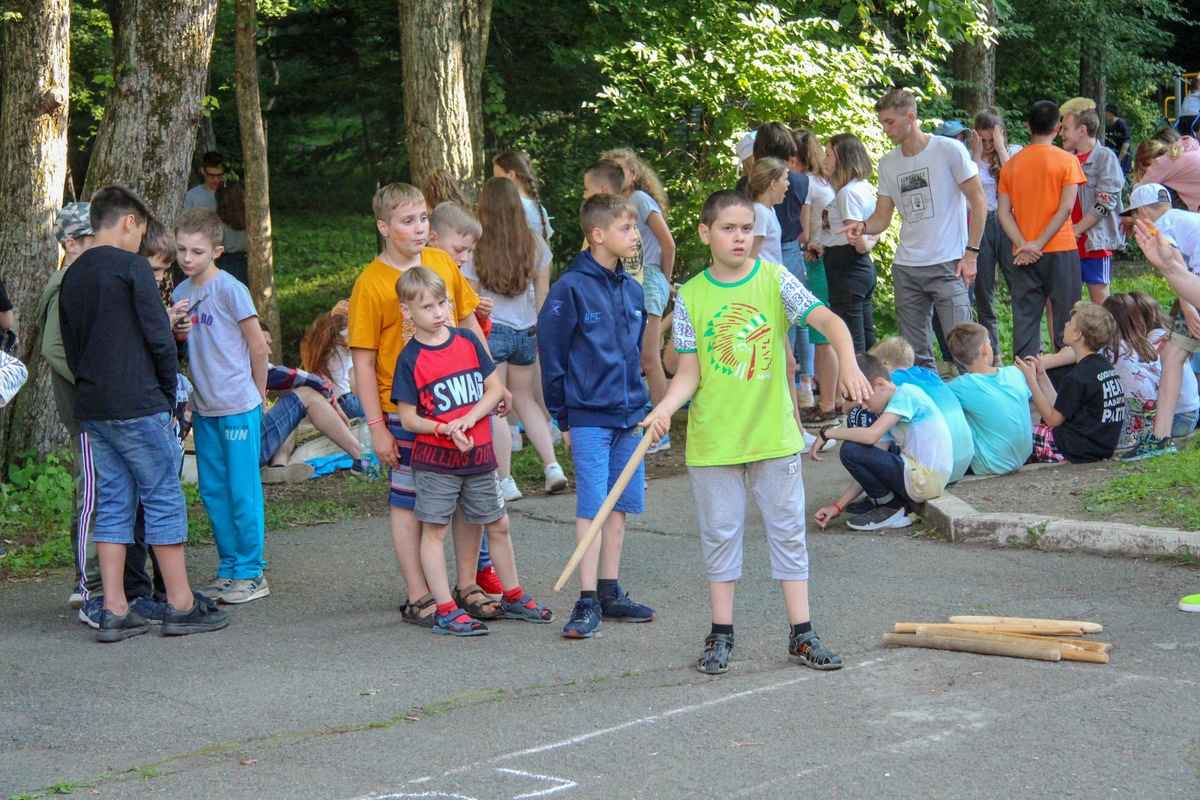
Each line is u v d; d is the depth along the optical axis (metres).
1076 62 21.55
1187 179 8.29
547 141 13.94
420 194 5.00
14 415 7.63
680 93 11.03
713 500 4.23
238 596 5.43
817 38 12.55
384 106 16.41
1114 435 7.00
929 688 3.88
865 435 6.34
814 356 9.79
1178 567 5.17
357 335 4.95
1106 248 9.81
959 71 16.97
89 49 15.59
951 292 8.16
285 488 7.80
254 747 3.62
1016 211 8.65
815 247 9.33
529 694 4.03
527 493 7.61
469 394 4.83
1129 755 3.26
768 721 3.65
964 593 5.07
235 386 5.38
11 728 3.86
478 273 7.13
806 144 9.25
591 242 4.95
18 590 5.77
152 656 4.62
